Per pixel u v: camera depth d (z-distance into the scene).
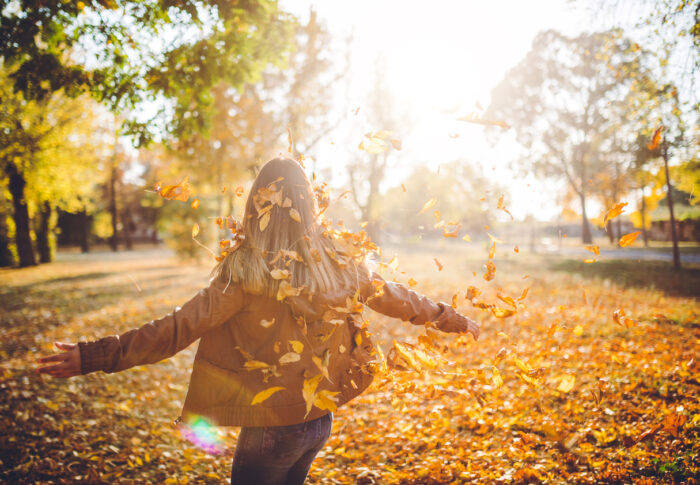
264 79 19.03
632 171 9.79
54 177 18.14
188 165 17.86
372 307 1.78
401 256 28.34
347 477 3.28
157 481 3.32
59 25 3.53
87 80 3.86
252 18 4.19
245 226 1.67
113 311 11.16
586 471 2.96
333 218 2.07
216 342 1.56
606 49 5.75
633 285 12.27
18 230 25.12
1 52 3.48
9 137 6.86
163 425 4.44
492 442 3.53
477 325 1.96
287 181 1.71
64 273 22.23
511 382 4.68
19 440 3.74
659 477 2.71
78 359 1.36
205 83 4.40
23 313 10.89
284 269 1.54
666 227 29.62
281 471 1.58
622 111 8.29
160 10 3.61
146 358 1.41
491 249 2.16
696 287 11.11
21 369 5.91
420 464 3.35
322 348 1.60
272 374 1.52
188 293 14.38
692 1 4.02
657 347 5.62
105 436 4.02
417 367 1.90
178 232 25.14
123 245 64.25
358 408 4.68
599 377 4.50
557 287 12.34
